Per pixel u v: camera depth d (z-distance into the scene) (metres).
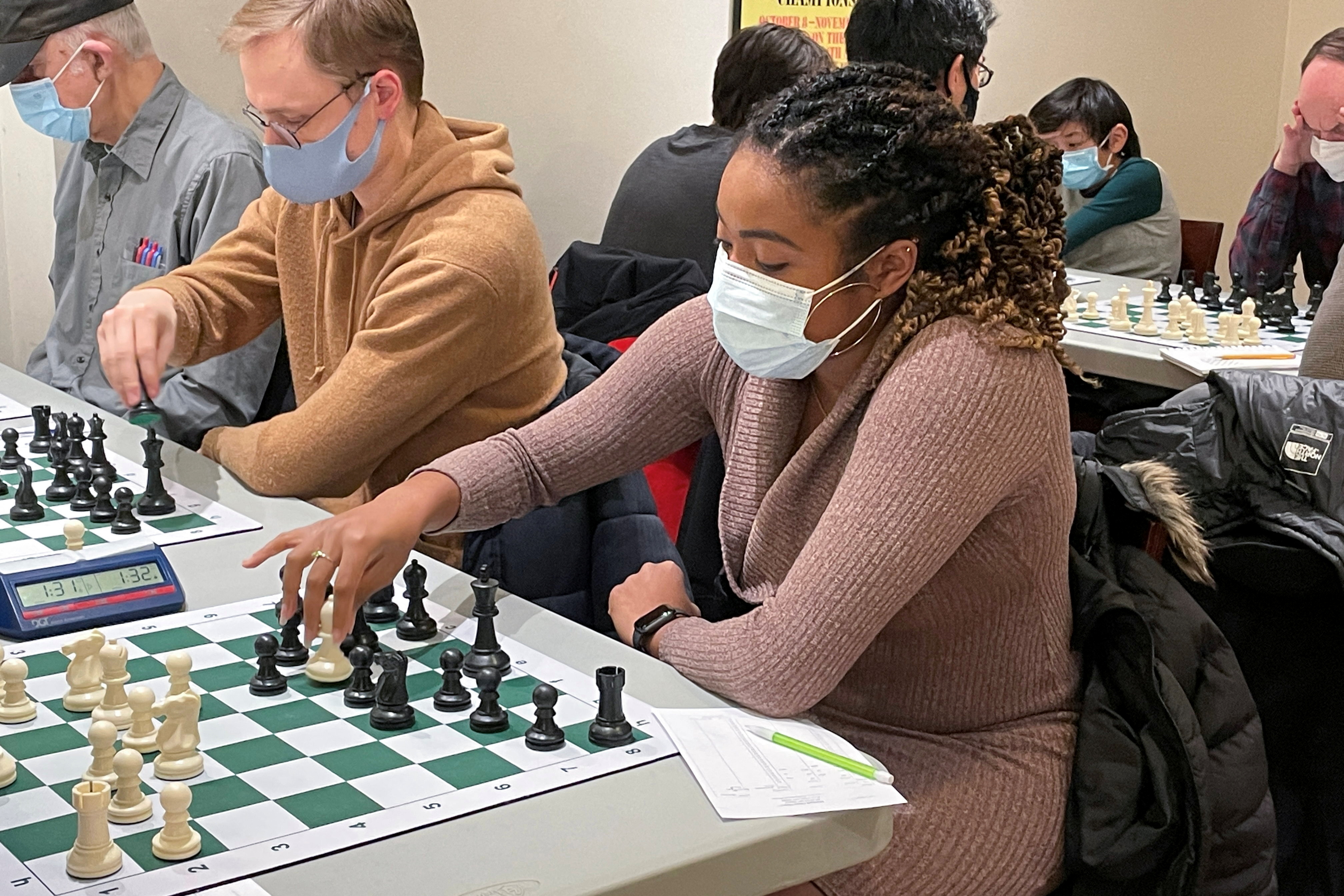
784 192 1.45
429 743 1.25
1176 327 3.58
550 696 1.24
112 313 2.26
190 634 1.49
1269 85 5.76
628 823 1.12
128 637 1.48
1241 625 1.94
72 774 1.17
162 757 1.17
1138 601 1.62
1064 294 1.57
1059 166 1.57
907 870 1.48
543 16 4.26
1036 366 1.47
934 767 1.57
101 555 1.72
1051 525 1.51
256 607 1.58
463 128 2.36
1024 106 5.39
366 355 2.10
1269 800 1.62
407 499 1.63
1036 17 5.29
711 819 1.14
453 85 4.18
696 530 2.29
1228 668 1.61
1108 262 4.71
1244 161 5.74
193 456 2.19
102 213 2.94
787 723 1.37
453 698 1.32
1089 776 1.53
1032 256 1.51
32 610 1.48
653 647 1.54
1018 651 1.58
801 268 1.48
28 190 3.56
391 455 2.24
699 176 3.54
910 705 1.62
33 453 2.17
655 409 1.81
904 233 1.47
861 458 1.44
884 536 1.39
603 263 2.87
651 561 2.04
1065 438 1.51
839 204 1.44
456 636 1.52
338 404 2.08
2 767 1.14
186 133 2.85
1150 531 1.73
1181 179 5.74
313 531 1.57
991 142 1.52
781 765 1.25
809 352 1.53
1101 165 4.64
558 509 2.05
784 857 1.14
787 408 1.65
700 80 4.59
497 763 1.21
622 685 1.27
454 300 2.10
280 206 2.45
